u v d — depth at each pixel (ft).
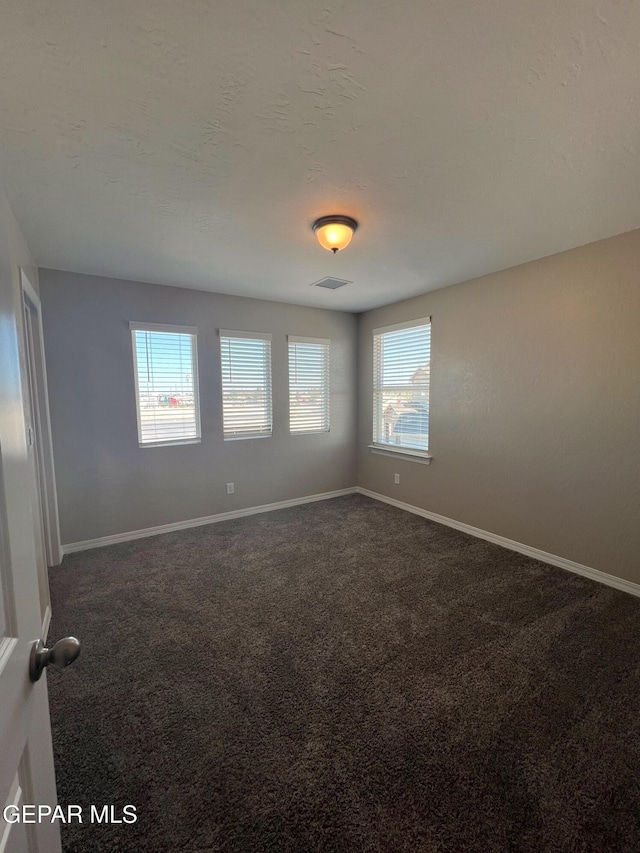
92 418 10.88
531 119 4.68
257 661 6.26
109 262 9.62
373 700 5.43
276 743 4.76
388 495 15.24
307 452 15.28
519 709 5.26
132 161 5.46
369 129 4.83
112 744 4.75
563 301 9.23
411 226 7.70
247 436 13.79
